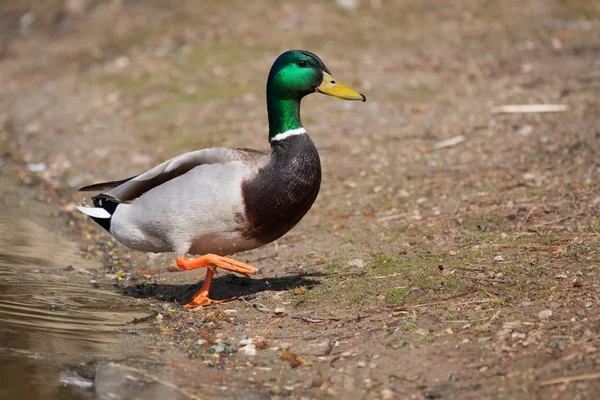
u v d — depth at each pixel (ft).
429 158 49.06
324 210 43.29
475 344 25.43
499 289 29.22
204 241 30.78
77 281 35.24
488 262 32.12
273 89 31.19
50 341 27.53
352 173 48.16
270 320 29.78
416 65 66.64
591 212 37.14
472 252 33.47
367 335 27.12
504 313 27.17
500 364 24.12
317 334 27.89
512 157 47.26
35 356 26.04
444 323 27.09
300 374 25.21
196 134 57.41
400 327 27.27
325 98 62.03
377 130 54.70
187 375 25.23
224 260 30.48
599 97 55.83
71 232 43.45
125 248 41.45
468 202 41.27
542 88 58.90
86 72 74.95
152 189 30.55
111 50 79.97
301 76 31.04
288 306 30.83
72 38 86.02
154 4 88.12
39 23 90.53
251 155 30.60
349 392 23.85
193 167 30.09
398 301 29.58
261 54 72.43
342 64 67.10
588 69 61.77
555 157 46.26
